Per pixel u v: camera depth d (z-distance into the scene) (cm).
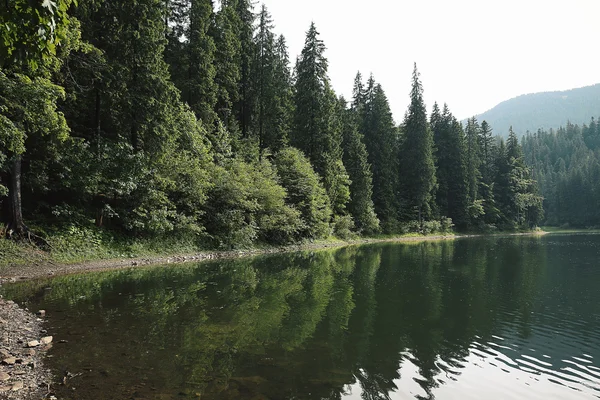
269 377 643
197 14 2950
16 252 1571
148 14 2148
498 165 7469
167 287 1416
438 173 6488
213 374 646
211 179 2656
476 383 657
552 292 1459
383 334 913
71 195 2012
